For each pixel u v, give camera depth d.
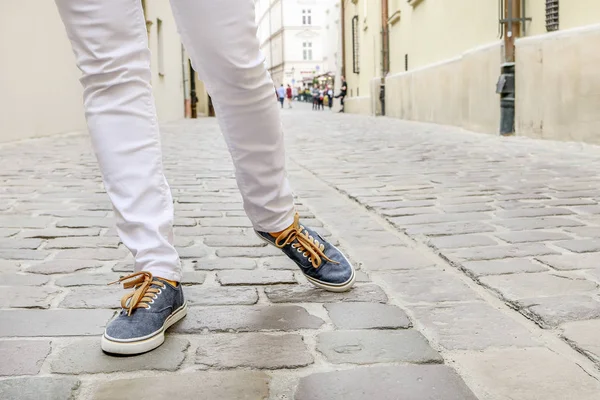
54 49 9.52
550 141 6.88
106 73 1.61
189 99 21.52
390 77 15.69
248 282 2.15
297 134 10.03
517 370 1.45
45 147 7.36
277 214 1.93
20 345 1.61
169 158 6.36
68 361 1.51
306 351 1.57
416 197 3.79
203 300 1.96
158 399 1.33
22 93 8.30
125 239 1.66
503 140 7.47
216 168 5.50
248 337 1.66
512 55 7.74
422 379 1.41
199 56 1.65
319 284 2.03
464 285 2.11
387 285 2.12
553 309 1.80
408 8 13.92
